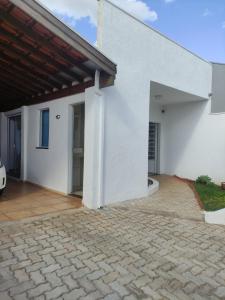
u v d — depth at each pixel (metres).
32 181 8.55
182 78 8.48
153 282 3.08
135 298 2.77
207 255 3.83
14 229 4.54
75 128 6.99
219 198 7.26
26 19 4.35
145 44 6.99
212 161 9.84
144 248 3.99
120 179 6.46
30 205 6.01
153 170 11.64
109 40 6.00
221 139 9.58
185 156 10.75
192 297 2.82
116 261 3.54
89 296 2.77
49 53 5.29
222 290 2.97
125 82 6.44
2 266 3.31
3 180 6.56
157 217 5.55
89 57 5.00
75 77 6.13
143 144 7.03
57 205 6.05
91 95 5.77
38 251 3.75
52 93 7.42
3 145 10.30
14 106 9.51
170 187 8.87
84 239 4.23
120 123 6.37
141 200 6.84
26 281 3.00
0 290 2.82
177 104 11.02
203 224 5.22
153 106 11.04
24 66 6.18
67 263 3.44
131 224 5.03
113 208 6.01
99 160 5.90
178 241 4.31
